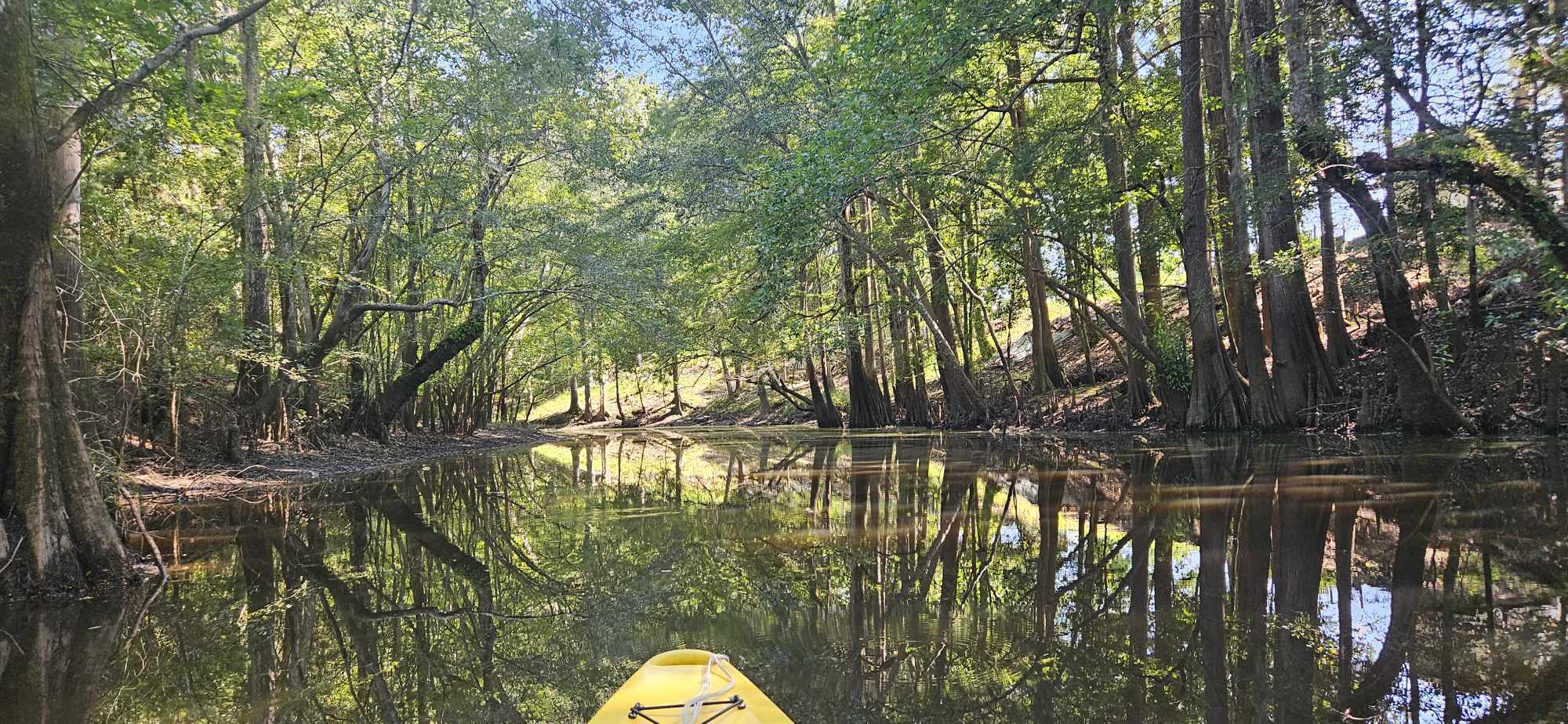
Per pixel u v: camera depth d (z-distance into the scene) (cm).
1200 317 1775
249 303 1467
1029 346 3112
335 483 1421
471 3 1554
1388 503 822
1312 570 598
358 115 1582
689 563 733
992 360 3092
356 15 1570
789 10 2089
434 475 1599
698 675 375
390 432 2298
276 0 1342
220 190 1373
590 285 2069
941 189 1995
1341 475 1027
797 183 1622
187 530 934
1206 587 572
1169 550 688
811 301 2864
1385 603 514
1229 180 1748
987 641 487
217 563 756
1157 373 1967
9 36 601
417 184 1762
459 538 884
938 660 462
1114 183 1802
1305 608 512
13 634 535
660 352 2750
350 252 1900
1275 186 1315
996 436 2180
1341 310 1764
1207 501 902
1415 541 661
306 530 932
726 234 2219
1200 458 1311
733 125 2184
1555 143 915
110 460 806
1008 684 419
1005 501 996
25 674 463
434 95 1622
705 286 2481
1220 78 1675
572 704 422
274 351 1511
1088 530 793
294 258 1397
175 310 1189
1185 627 491
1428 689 385
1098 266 2033
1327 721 356
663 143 2277
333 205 1814
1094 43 1719
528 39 1619
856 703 404
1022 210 1866
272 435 1645
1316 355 1673
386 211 1744
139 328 1115
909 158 1812
